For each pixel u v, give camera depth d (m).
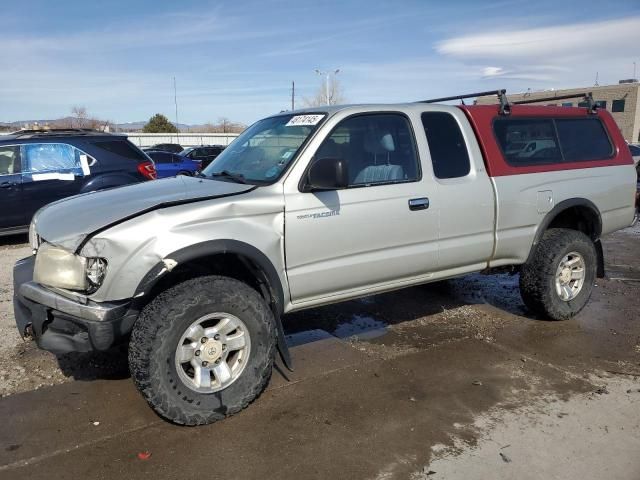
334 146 3.83
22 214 8.31
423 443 3.15
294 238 3.59
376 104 4.15
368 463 2.96
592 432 3.28
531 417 3.45
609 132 5.55
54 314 3.18
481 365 4.21
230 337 3.38
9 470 2.88
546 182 4.87
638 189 10.20
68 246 3.12
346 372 4.07
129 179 8.86
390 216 3.97
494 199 4.53
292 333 4.88
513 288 6.29
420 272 4.29
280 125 4.22
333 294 3.91
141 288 3.08
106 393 3.72
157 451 3.06
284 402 3.62
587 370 4.13
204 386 3.27
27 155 8.30
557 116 5.16
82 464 2.94
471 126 4.59
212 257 3.48
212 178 4.05
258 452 3.05
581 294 5.21
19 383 3.85
